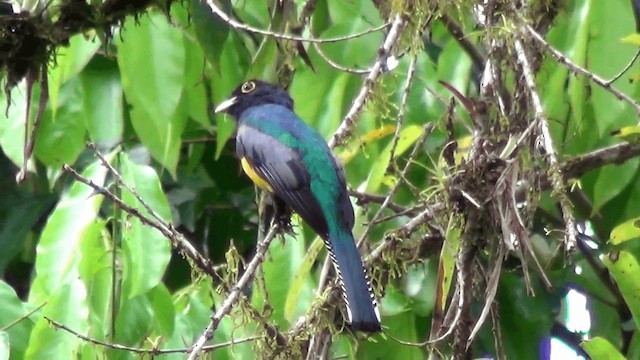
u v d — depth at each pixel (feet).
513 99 31.27
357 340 33.88
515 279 41.27
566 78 36.19
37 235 48.80
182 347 32.32
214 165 47.57
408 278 36.91
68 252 31.89
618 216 39.29
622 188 35.37
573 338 46.55
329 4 35.35
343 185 33.40
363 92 30.22
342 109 35.22
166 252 31.71
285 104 37.81
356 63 34.73
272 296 33.65
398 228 33.01
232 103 37.73
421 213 32.58
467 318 30.71
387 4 33.53
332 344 34.47
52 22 31.53
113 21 31.99
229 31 34.71
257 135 34.99
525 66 30.01
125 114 42.55
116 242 32.53
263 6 38.19
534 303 40.93
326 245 32.32
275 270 33.81
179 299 34.14
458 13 32.60
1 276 45.16
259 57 34.06
